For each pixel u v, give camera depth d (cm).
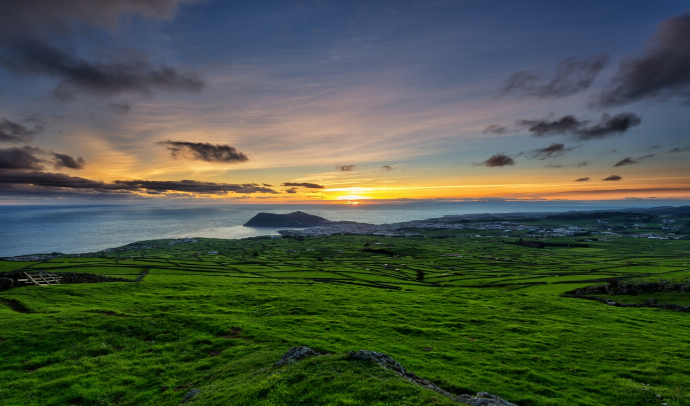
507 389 2836
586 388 2972
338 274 14450
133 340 3738
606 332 4638
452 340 4166
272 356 3047
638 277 12256
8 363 3116
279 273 14162
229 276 12219
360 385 2039
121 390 2698
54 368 3033
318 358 2509
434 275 14750
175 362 3206
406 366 3189
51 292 6038
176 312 4750
